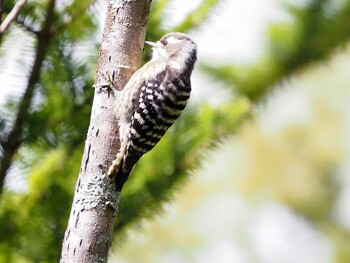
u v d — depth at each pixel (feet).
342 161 75.10
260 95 44.21
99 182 27.17
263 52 44.01
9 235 31.30
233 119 33.37
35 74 31.45
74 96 32.17
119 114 28.25
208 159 33.37
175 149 33.06
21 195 31.71
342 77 75.46
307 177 74.74
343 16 42.04
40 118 31.53
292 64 43.55
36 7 31.37
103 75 28.17
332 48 42.80
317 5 42.22
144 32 28.48
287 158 74.74
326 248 74.74
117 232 32.58
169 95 31.45
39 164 32.09
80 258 26.50
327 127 74.95
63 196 31.65
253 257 74.13
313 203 74.59
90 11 32.07
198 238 72.95
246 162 74.74
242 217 74.38
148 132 30.37
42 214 31.58
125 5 28.14
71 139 32.17
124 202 32.53
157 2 33.42
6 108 31.53
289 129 74.38
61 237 31.73
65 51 32.30
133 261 70.79
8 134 31.50
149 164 33.04
